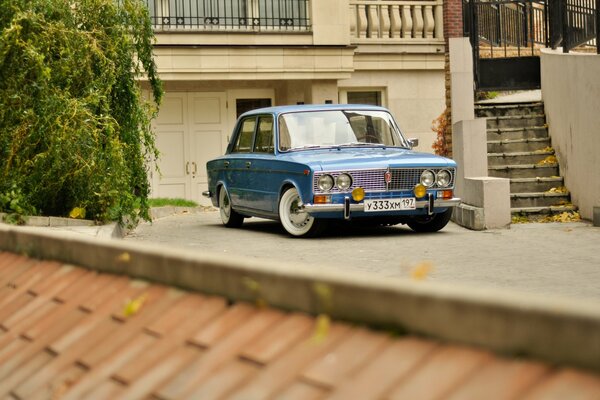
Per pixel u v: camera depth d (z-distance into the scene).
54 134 13.21
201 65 23.22
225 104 24.91
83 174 13.69
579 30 17.95
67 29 14.20
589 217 15.18
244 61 23.50
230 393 3.24
